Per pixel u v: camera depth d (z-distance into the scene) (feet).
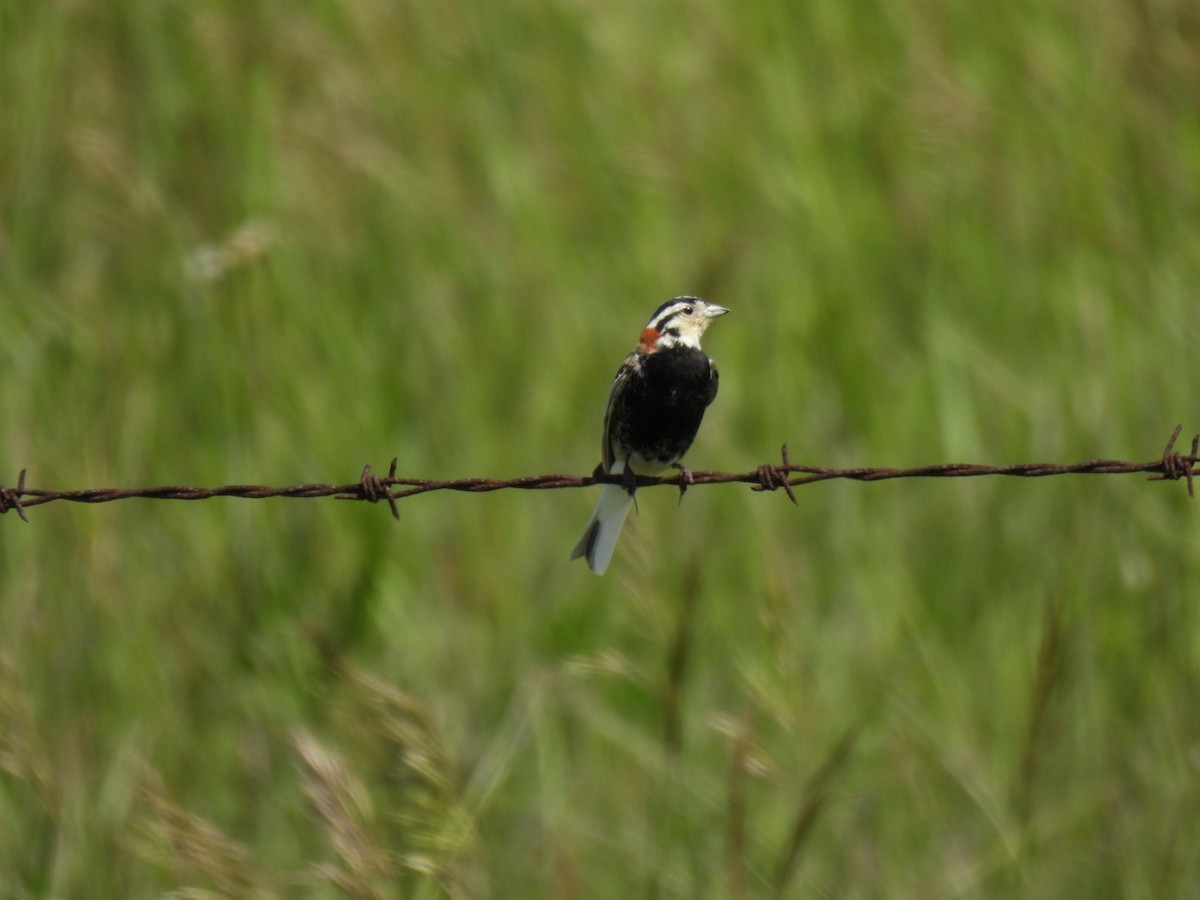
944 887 33.86
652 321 35.96
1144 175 49.65
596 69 55.01
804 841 32.22
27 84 51.13
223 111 51.88
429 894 30.96
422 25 54.80
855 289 48.85
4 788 34.22
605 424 36.50
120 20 53.98
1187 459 30.09
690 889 32.65
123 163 47.42
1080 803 35.86
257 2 53.36
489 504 43.93
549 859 33.68
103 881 33.37
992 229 49.80
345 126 49.39
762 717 34.94
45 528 40.04
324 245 48.21
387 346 46.96
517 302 48.55
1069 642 36.94
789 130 52.90
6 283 46.57
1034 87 52.01
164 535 41.65
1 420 42.52
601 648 39.91
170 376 44.75
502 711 38.55
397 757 31.07
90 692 37.37
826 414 46.01
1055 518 42.01
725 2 56.44
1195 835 34.50
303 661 38.58
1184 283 46.80
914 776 35.94
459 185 50.80
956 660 39.50
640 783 36.24
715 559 41.11
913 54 52.19
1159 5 49.98
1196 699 37.14
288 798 36.01
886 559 41.16
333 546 41.88
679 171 51.42
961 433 44.52
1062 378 44.98
